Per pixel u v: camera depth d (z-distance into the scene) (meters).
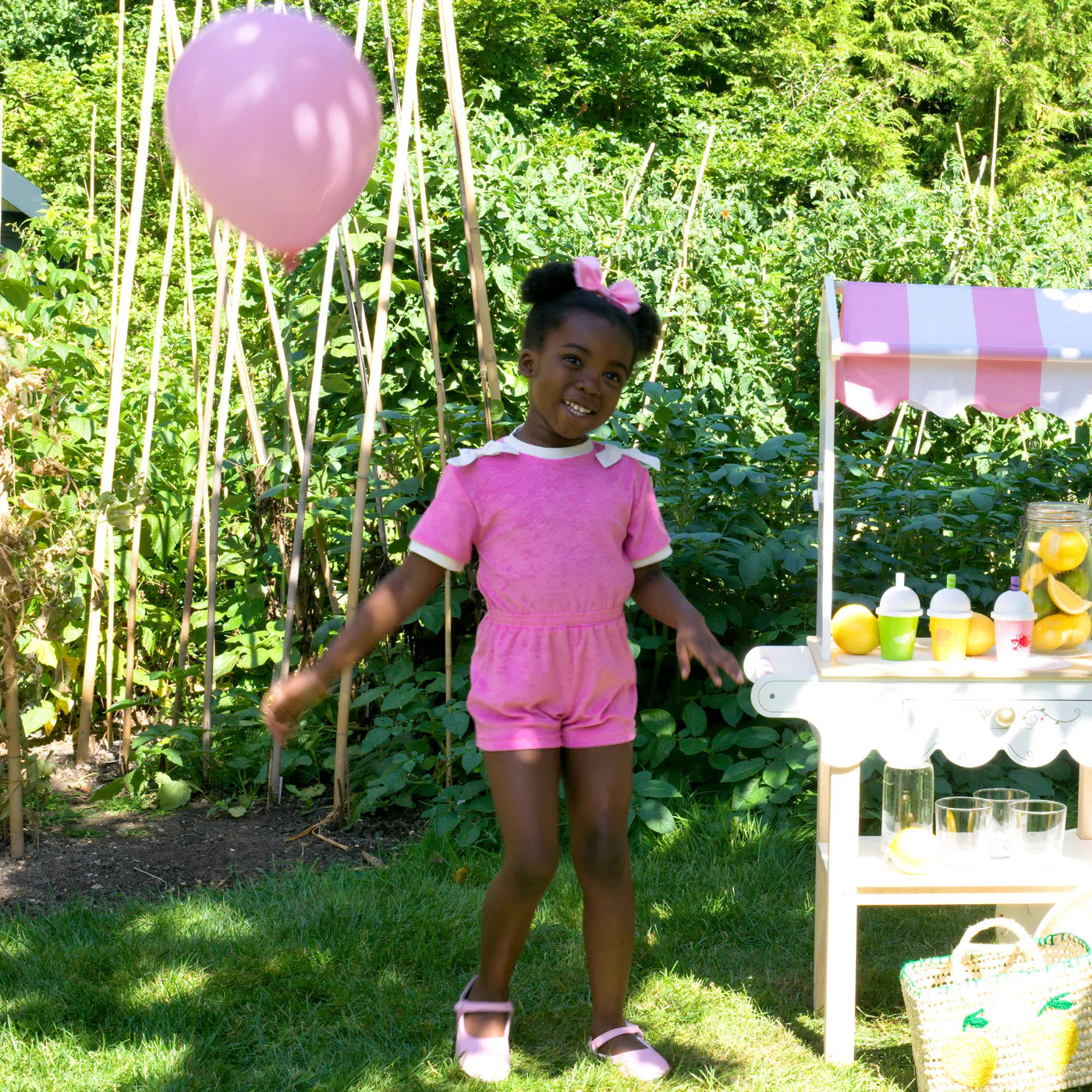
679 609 2.29
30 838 3.28
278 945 2.65
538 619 2.15
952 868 2.37
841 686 2.27
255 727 3.87
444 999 2.46
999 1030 2.05
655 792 3.28
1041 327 2.27
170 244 3.85
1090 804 2.59
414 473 3.95
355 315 3.78
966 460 5.52
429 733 3.62
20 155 12.55
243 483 4.30
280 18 1.91
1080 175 17.19
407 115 3.24
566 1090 2.15
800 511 4.01
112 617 3.97
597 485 2.21
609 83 15.81
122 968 2.55
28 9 16.02
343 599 4.29
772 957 2.67
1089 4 18.45
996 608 2.33
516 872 2.15
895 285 2.34
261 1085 2.16
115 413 3.73
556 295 2.20
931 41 18.56
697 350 5.44
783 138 13.27
